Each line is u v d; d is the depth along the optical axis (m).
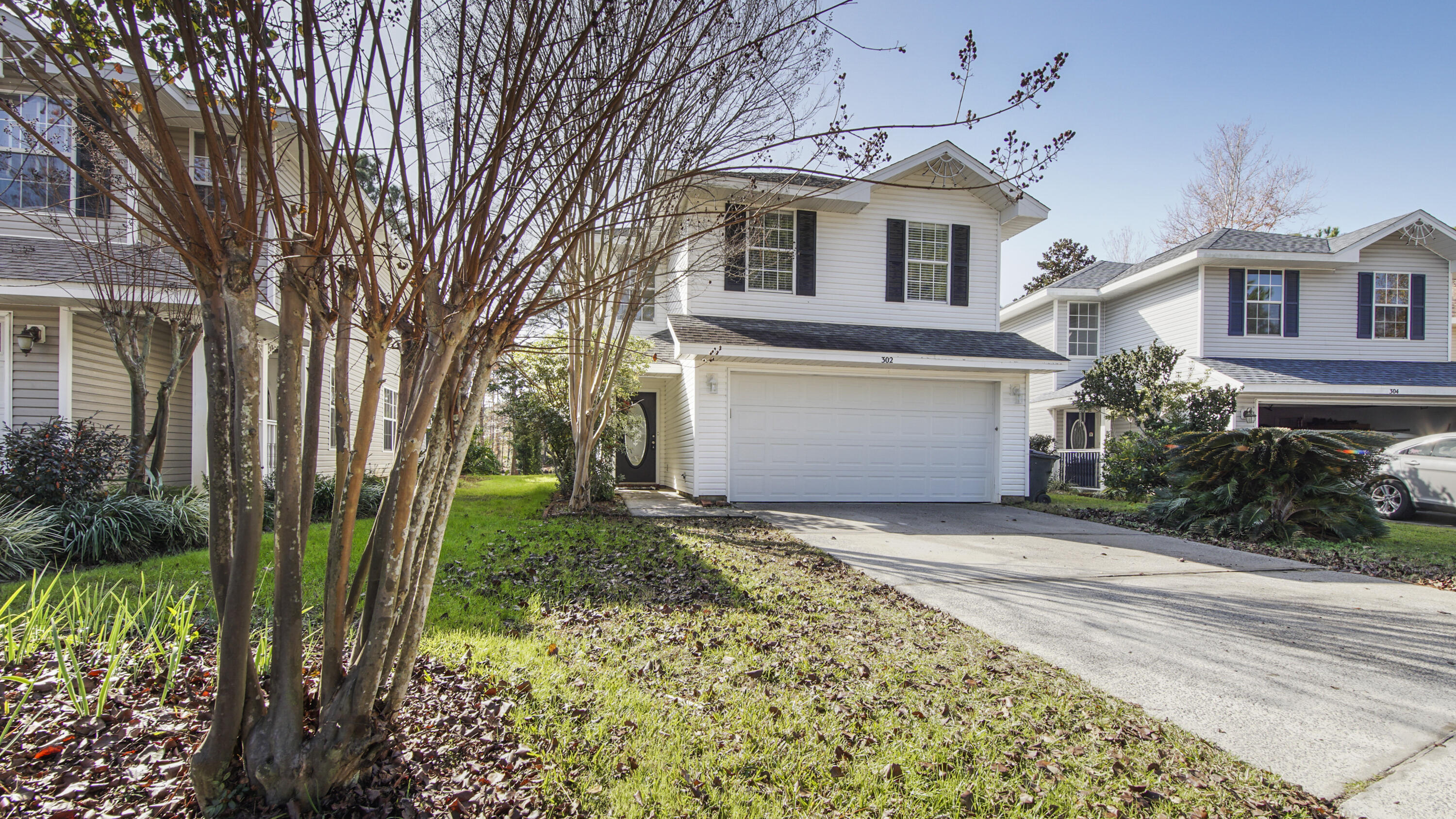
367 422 2.12
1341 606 5.07
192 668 3.14
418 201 2.07
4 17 1.81
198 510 6.62
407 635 2.32
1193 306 15.45
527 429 11.26
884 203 12.60
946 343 11.80
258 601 4.16
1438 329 15.84
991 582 5.69
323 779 2.12
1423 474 10.52
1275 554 7.27
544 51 3.01
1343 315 15.64
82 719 2.56
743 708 3.05
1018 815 2.30
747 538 7.60
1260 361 14.89
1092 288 17.77
